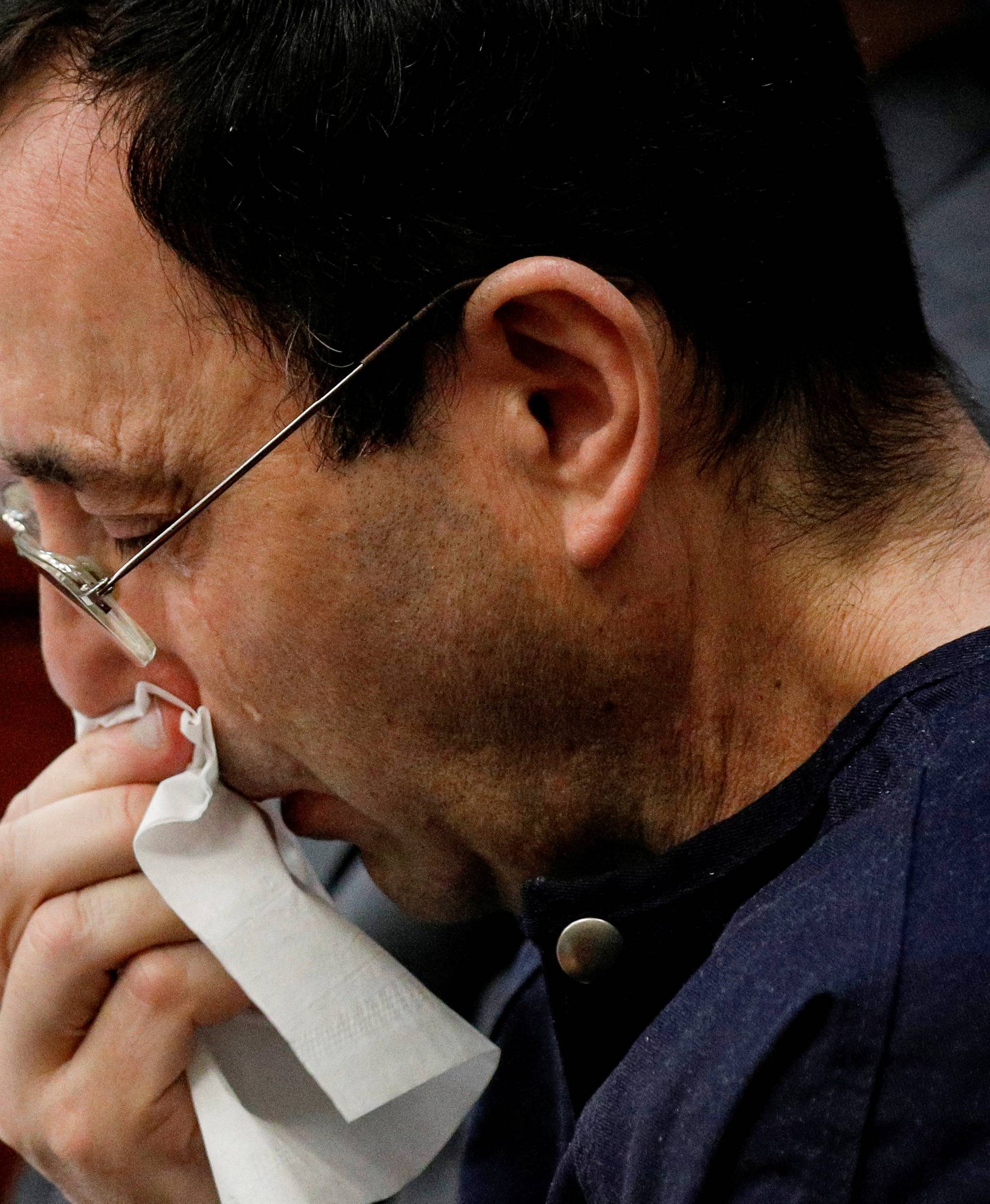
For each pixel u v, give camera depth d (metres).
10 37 1.89
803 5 1.95
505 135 1.79
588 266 1.84
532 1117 2.63
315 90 1.76
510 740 1.99
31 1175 3.38
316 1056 2.17
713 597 1.94
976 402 2.33
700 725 1.98
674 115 1.84
